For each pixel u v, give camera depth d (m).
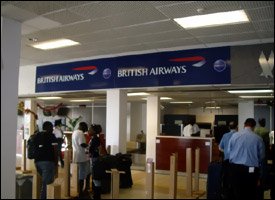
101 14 4.46
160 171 8.47
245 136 4.57
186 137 8.20
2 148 4.09
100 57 7.44
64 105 13.93
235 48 5.83
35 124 9.98
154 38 5.69
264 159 4.55
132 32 5.36
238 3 3.97
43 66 8.52
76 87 7.80
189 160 6.15
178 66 6.37
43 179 5.16
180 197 6.02
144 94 9.19
